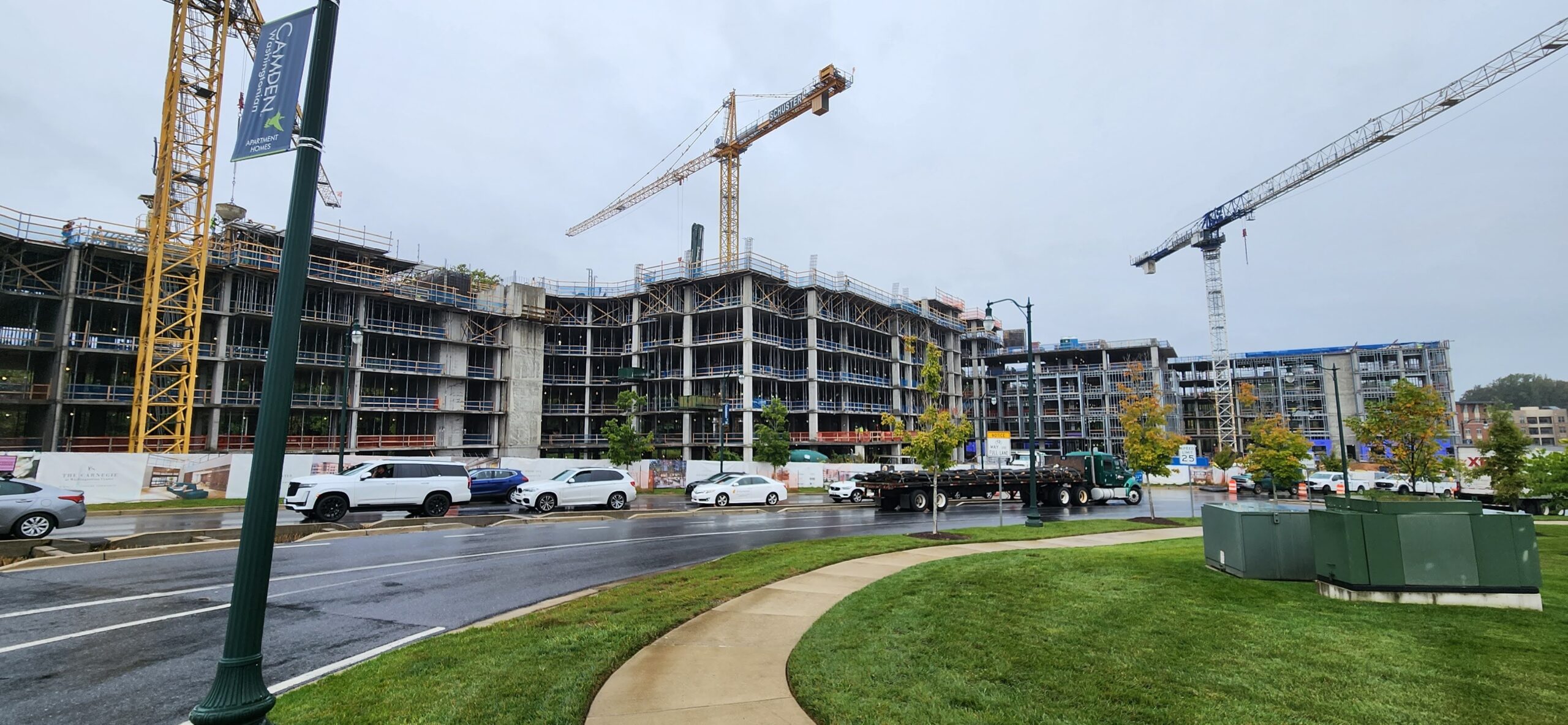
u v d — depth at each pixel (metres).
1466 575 8.82
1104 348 106.44
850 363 76.31
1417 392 23.47
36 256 45.06
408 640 8.39
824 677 6.30
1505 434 24.00
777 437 52.88
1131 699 5.67
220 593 10.84
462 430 63.12
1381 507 9.05
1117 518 26.12
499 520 22.36
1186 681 6.05
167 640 8.24
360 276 55.66
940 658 6.79
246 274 50.47
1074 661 6.62
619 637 7.69
